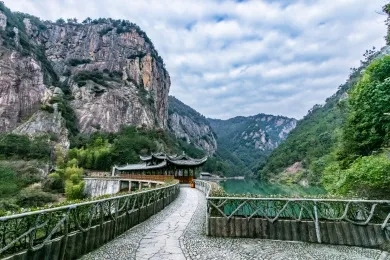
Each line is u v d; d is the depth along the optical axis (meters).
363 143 15.48
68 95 123.62
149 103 144.62
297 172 80.38
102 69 143.75
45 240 5.58
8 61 102.12
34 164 63.03
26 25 139.88
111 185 55.59
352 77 91.00
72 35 153.00
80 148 90.94
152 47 178.12
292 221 9.12
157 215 14.02
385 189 9.66
